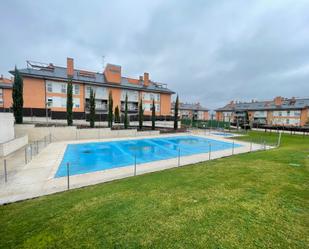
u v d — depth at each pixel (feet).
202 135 98.73
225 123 141.90
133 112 137.39
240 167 30.48
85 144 65.10
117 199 17.99
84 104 113.29
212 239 11.41
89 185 24.73
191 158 43.88
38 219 14.47
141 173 30.94
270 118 192.54
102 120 108.58
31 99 96.68
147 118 132.98
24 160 39.34
